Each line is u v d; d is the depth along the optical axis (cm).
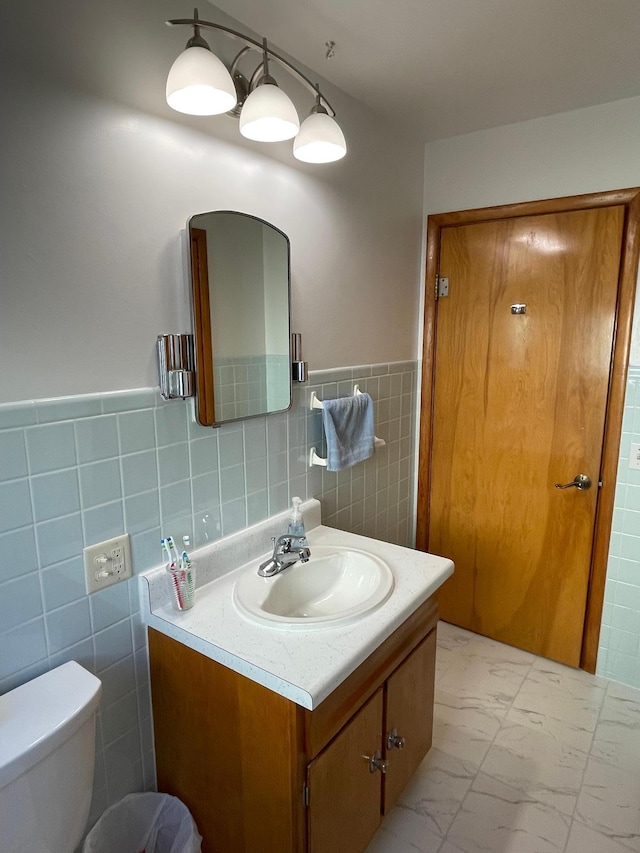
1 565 101
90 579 117
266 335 154
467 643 250
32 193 98
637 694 215
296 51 151
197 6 124
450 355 242
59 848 99
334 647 117
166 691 131
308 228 168
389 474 237
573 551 224
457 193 228
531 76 169
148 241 120
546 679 225
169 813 136
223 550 147
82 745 101
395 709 146
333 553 162
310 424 180
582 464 217
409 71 164
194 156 129
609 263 200
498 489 239
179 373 127
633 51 154
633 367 200
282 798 113
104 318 113
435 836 157
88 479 114
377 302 211
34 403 103
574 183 202
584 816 162
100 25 106
